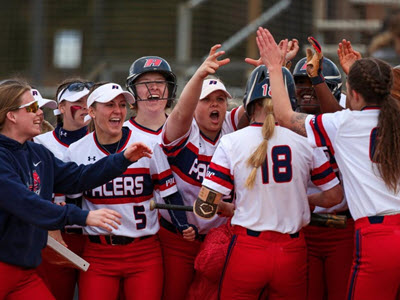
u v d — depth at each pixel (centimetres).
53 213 1227
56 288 1569
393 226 1178
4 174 1234
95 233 1434
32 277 1337
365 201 1195
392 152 1183
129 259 1436
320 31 3859
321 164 1327
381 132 1192
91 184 1345
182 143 1466
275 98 1277
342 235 1452
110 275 1439
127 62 3250
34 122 1307
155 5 4928
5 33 5078
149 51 4894
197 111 1505
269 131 1280
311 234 1478
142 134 1505
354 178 1209
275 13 3841
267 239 1280
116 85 1442
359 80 1222
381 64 1229
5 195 1224
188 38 3953
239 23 4350
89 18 5025
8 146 1286
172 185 1449
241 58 4284
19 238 1276
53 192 1393
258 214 1283
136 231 1435
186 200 1511
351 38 3778
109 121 1443
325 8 3953
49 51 4997
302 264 1310
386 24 3462
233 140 1309
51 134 1727
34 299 1320
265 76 1325
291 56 1564
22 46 5062
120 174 1331
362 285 1190
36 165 1331
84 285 1441
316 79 1416
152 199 1466
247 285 1285
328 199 1344
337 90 1536
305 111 1565
